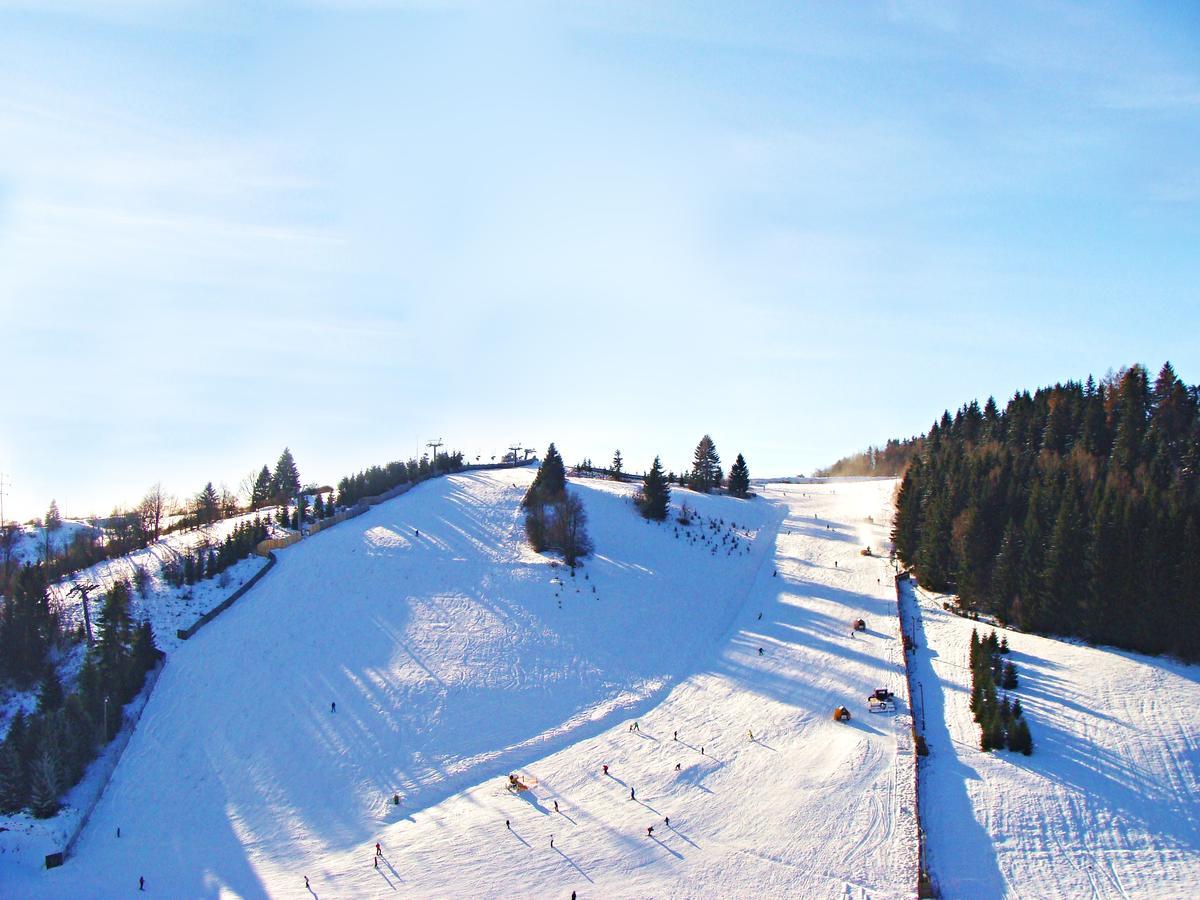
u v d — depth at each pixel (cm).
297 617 10800
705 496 17112
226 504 16512
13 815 7556
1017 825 7006
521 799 7750
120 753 8412
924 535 12469
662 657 10431
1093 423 14475
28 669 9406
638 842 7044
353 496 15388
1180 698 8706
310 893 6656
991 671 9031
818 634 10756
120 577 11944
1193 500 10675
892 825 7031
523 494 15000
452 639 10444
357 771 8231
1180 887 6444
